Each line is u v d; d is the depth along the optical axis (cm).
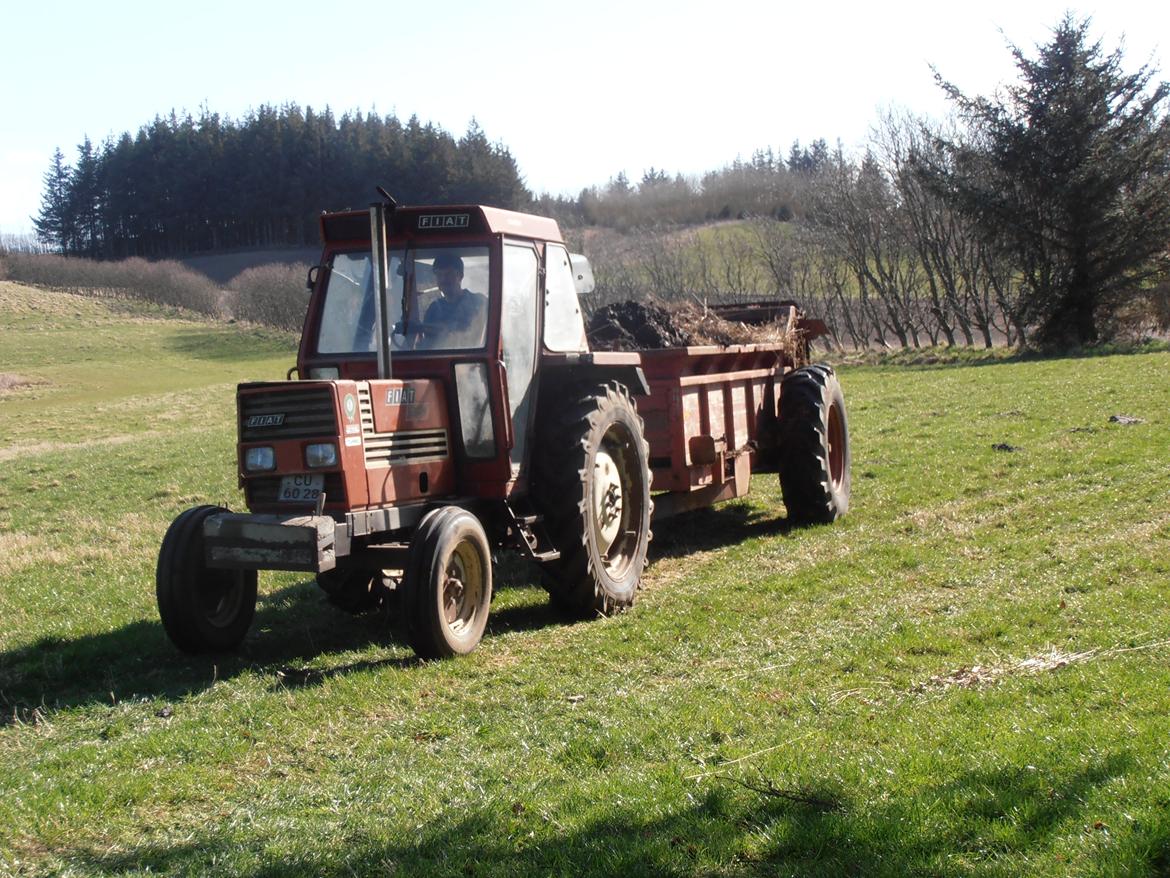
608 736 516
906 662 610
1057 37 3553
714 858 379
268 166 9675
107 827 451
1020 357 3456
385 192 695
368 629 779
